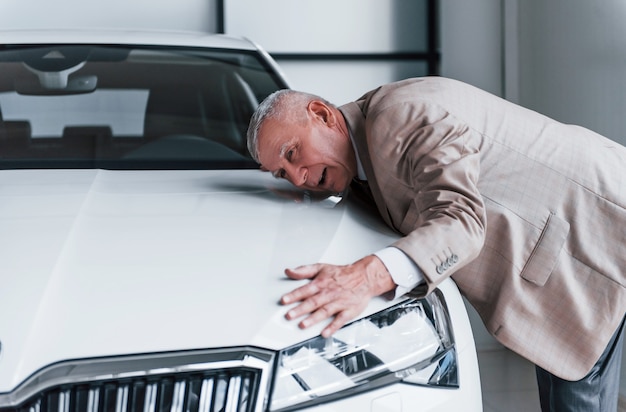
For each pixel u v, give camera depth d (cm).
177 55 238
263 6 532
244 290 126
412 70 553
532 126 164
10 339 113
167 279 127
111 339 115
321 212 158
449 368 135
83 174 179
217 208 156
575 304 154
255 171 193
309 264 134
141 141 206
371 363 127
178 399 115
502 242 153
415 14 552
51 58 226
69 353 113
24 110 210
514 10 498
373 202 172
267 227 147
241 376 117
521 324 153
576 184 158
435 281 134
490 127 159
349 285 128
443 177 141
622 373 307
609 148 169
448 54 543
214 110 222
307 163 158
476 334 386
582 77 399
